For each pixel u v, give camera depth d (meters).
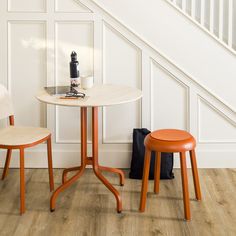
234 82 3.36
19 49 3.35
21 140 2.79
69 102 2.71
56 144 3.45
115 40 3.33
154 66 3.36
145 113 3.40
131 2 3.28
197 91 3.37
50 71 3.36
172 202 2.90
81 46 3.34
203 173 3.36
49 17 3.30
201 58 3.33
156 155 2.96
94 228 2.59
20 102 3.42
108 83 3.38
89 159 3.00
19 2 3.29
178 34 3.31
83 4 3.29
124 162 3.46
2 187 3.12
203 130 3.43
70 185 3.05
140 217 2.71
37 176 3.31
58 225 2.62
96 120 2.96
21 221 2.67
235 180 3.23
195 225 2.62
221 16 3.32
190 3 3.50
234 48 3.51
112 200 2.93
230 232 2.54
